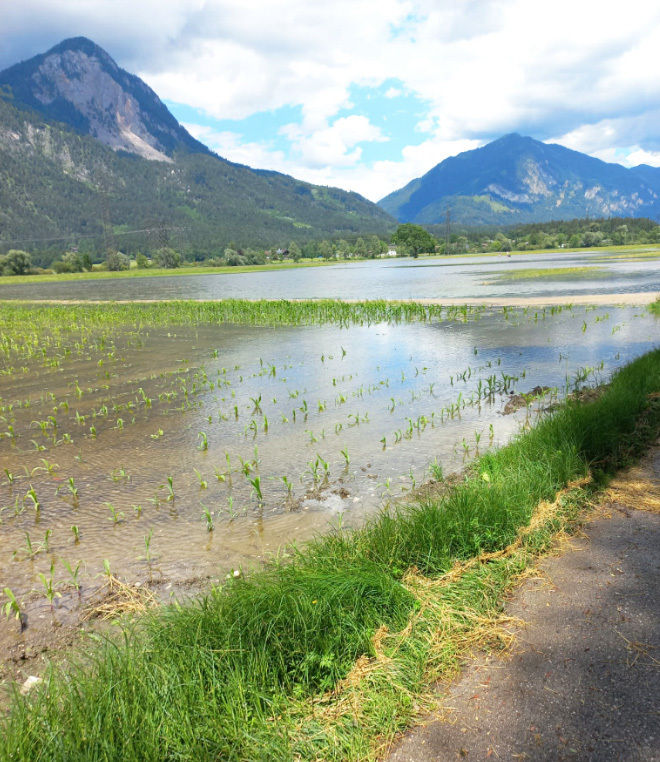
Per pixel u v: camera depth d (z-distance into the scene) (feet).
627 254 355.56
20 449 31.04
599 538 15.53
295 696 10.32
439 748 9.02
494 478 19.90
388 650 11.35
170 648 11.53
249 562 17.83
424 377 45.96
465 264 351.87
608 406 26.20
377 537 16.29
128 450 30.12
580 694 9.78
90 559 18.65
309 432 31.78
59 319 102.63
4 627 15.08
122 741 9.16
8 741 9.11
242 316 97.19
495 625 12.06
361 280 226.58
